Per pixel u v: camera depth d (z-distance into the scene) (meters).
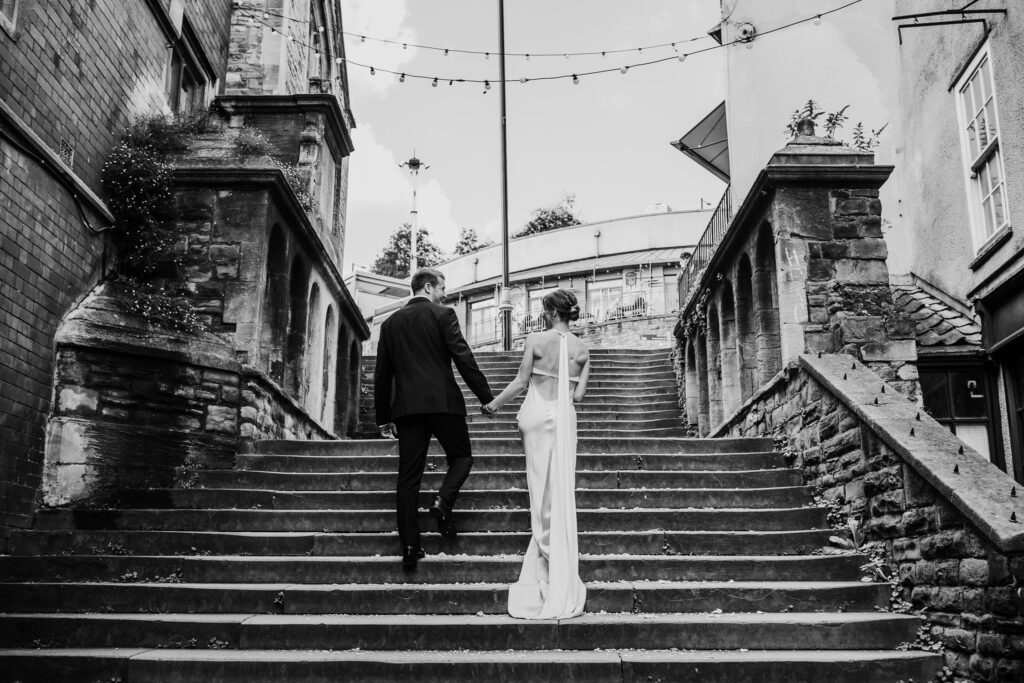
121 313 6.74
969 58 9.73
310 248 9.61
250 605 4.82
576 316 5.34
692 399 11.89
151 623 4.52
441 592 4.80
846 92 12.41
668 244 30.81
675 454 6.84
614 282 30.50
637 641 4.44
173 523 5.76
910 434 4.98
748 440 7.10
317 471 6.85
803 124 7.92
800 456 6.59
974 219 9.70
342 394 12.29
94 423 6.22
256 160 8.03
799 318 7.09
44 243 6.09
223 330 7.68
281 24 12.27
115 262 7.35
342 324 12.27
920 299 10.61
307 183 11.35
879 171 7.29
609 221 31.70
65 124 6.71
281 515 5.77
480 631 4.44
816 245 7.23
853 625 4.47
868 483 5.33
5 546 5.43
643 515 5.72
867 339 6.83
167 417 6.75
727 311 9.77
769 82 12.71
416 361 5.30
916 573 4.72
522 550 5.39
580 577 5.08
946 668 4.24
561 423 4.92
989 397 9.13
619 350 15.06
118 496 6.09
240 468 6.85
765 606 4.80
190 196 7.95
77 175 6.94
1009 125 8.77
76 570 5.17
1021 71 8.52
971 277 9.77
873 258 7.21
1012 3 8.70
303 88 13.42
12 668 4.20
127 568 5.17
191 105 11.02
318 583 5.07
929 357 9.18
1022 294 8.48
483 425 10.23
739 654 4.29
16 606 4.85
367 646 4.43
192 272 7.78
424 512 5.70
